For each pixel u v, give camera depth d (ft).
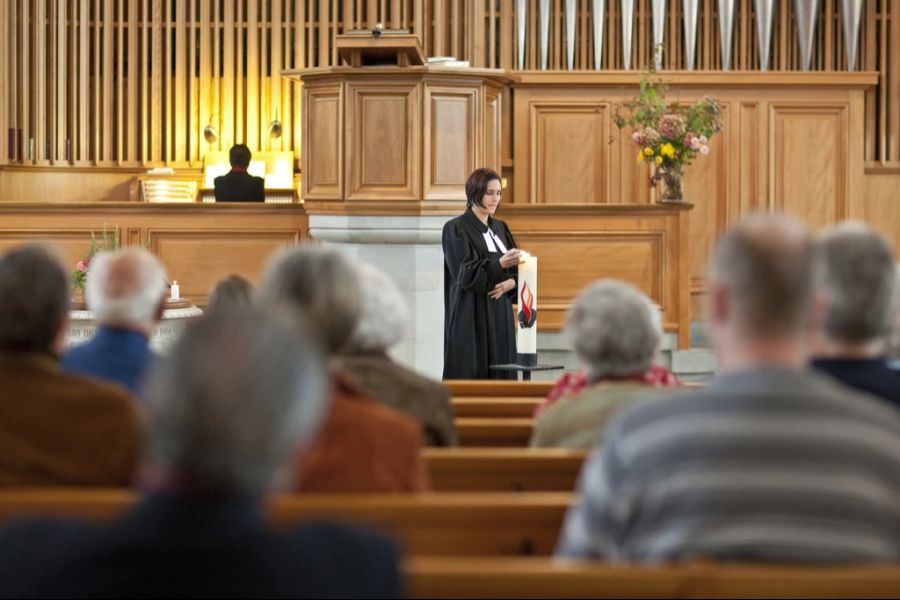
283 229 37.19
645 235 37.19
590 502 8.85
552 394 14.64
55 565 6.10
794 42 48.65
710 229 48.21
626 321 12.42
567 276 37.45
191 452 5.95
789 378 8.68
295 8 49.62
